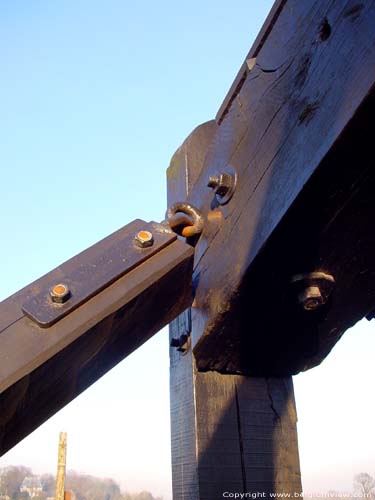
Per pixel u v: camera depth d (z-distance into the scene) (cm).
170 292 127
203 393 164
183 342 171
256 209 127
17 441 128
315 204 108
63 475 1131
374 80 87
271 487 160
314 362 165
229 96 153
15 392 96
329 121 99
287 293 130
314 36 111
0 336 99
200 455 157
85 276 110
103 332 111
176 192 193
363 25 93
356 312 142
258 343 154
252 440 163
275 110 125
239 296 134
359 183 103
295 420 172
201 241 159
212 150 160
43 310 101
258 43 138
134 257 115
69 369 112
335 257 122
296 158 111
